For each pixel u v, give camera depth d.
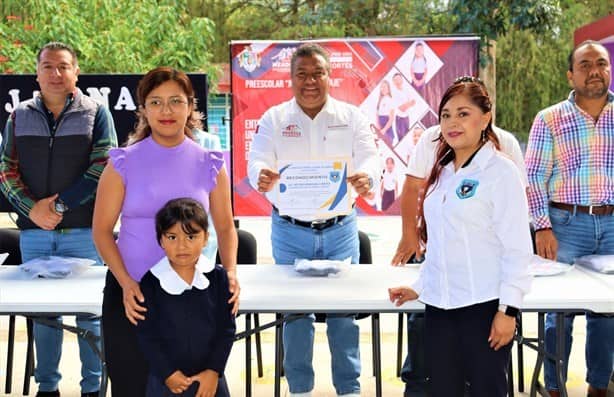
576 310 3.25
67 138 4.07
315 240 4.02
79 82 5.25
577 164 4.11
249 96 7.00
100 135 4.11
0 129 5.19
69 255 4.14
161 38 13.30
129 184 3.06
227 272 3.07
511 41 20.11
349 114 4.12
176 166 3.09
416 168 3.88
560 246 4.20
